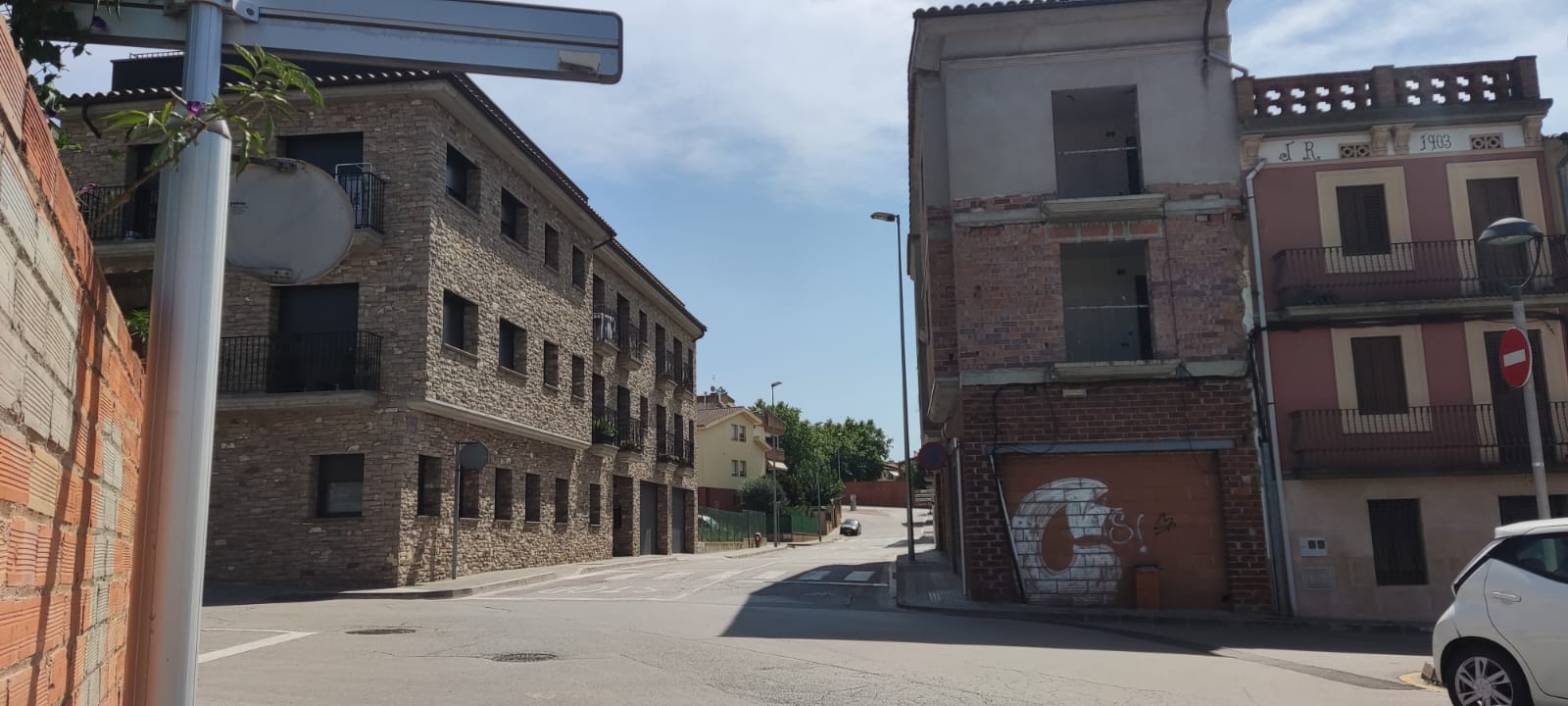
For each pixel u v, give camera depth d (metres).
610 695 8.13
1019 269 17.58
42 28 3.94
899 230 31.77
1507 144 17.33
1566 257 16.72
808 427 90.06
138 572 3.23
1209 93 17.83
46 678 2.86
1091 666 10.09
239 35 4.05
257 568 19.97
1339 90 17.70
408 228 20.95
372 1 4.21
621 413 34.59
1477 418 16.61
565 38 4.45
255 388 20.38
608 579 22.98
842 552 40.97
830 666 9.68
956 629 13.34
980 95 18.11
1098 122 20.05
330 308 21.09
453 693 8.18
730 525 48.88
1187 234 17.47
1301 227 17.34
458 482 21.53
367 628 12.64
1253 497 16.72
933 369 18.53
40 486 2.70
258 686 8.43
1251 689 8.93
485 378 23.39
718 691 8.34
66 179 2.91
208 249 3.44
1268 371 16.97
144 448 3.30
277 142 21.39
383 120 21.33
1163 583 16.69
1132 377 17.11
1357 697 8.65
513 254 25.31
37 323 2.59
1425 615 16.20
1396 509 16.72
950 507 24.81
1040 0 17.84
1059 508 17.05
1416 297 17.02
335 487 20.50
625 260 33.62
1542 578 7.63
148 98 20.20
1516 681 7.60
